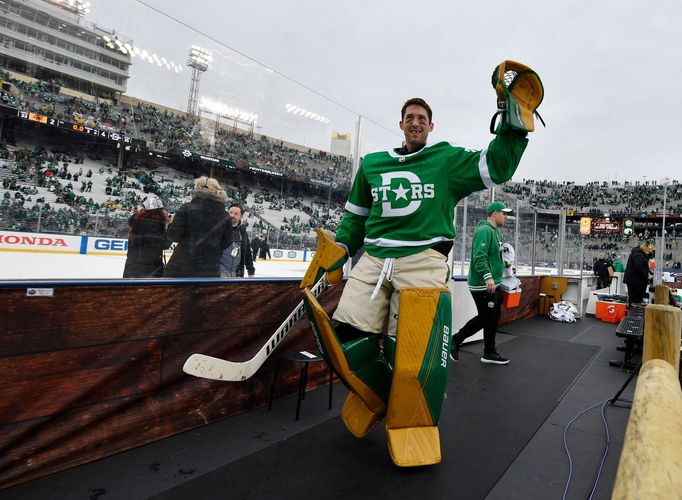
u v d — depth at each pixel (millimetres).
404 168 1856
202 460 1802
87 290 1712
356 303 1894
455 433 2207
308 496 1551
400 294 1662
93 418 1740
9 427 1520
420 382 1727
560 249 8047
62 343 1648
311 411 2434
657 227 35906
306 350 2793
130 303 1853
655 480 439
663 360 986
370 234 1951
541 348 4570
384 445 2014
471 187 1785
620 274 11703
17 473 1534
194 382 2117
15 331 1530
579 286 7277
